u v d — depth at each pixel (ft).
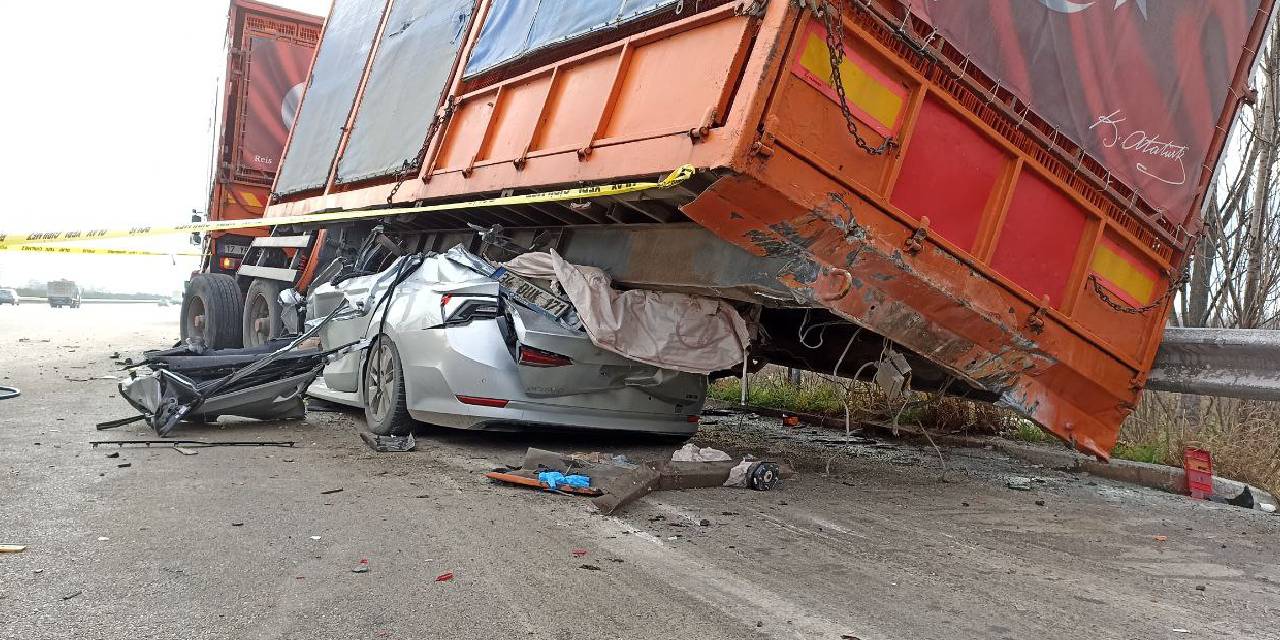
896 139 17.11
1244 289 28.63
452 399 21.06
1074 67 18.90
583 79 21.44
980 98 17.89
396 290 24.34
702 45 17.52
